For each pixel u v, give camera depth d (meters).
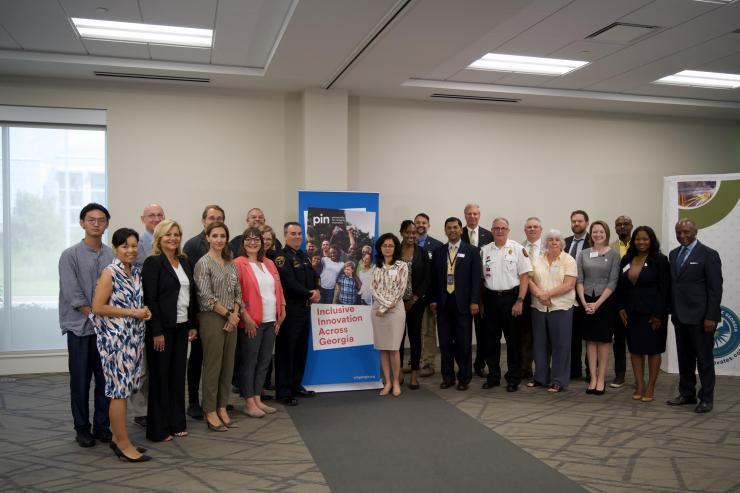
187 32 5.32
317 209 5.31
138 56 5.93
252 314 4.38
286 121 7.03
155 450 3.77
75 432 4.16
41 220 6.39
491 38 5.47
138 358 3.59
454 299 5.30
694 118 8.64
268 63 5.89
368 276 5.40
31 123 6.29
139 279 3.66
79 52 5.79
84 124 6.43
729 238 5.87
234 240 5.46
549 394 5.20
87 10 4.80
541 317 5.33
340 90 6.92
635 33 5.34
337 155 6.93
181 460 3.59
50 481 3.28
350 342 5.37
